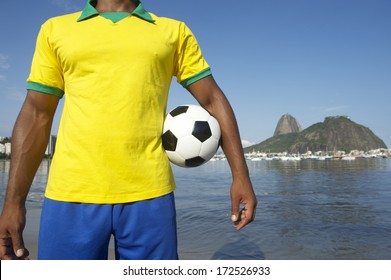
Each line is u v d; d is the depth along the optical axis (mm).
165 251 1728
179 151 2035
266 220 8688
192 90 2039
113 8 1840
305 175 33250
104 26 1722
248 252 5656
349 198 13820
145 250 1696
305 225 7988
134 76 1683
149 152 1743
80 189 1652
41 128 1867
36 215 9117
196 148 2025
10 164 1808
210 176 34344
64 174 1681
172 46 1843
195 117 2062
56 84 1870
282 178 28922
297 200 13195
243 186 1913
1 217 1745
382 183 21891
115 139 1652
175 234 1799
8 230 1728
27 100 1858
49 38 1803
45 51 1829
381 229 7508
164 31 1828
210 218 9000
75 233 1656
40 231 1733
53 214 1680
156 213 1714
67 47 1699
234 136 1992
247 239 6570
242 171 1938
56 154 1771
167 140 2051
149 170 1721
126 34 1709
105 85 1663
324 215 9516
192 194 15766
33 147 1833
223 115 2014
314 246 6043
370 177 28625
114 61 1673
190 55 1978
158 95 1796
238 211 1903
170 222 1763
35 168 1869
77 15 1855
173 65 1944
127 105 1669
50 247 1673
